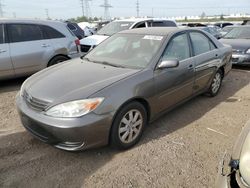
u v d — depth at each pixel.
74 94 2.91
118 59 3.94
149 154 3.26
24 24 6.11
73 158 3.15
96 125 2.88
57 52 6.58
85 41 8.72
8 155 3.20
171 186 2.72
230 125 4.13
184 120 4.27
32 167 2.98
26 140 3.55
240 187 1.76
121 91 3.09
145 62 3.67
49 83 3.26
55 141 2.93
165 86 3.74
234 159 1.96
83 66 3.80
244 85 6.42
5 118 4.27
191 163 3.10
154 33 4.23
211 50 5.08
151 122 3.78
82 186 2.70
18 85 6.22
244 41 8.66
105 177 2.83
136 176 2.85
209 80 5.07
